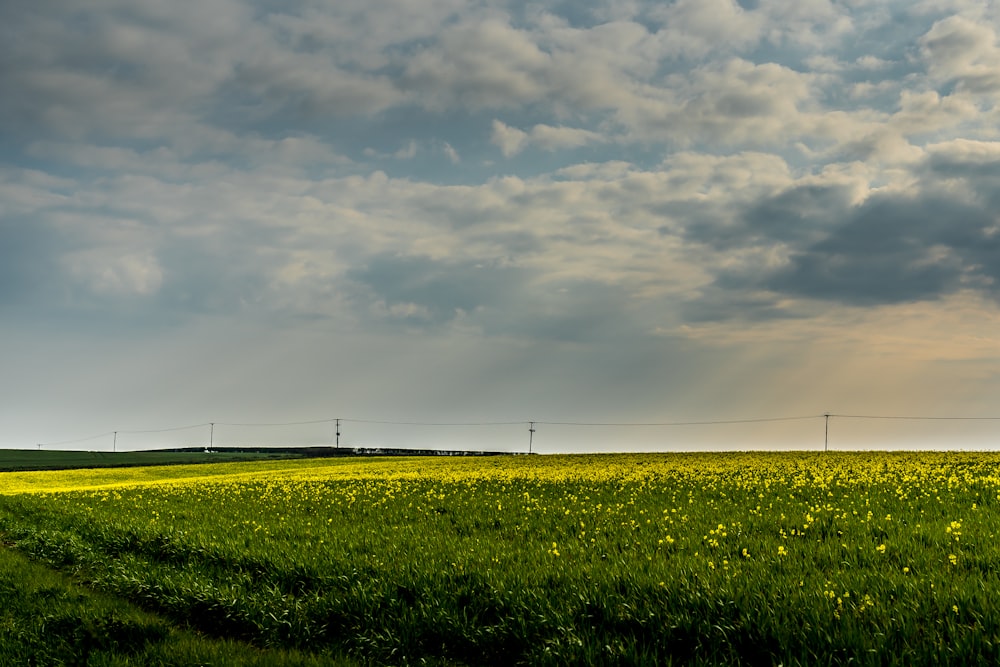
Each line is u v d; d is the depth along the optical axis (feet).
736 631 29.84
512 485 112.98
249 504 94.99
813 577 35.53
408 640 34.73
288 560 48.47
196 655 33.01
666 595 34.12
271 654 33.65
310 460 288.92
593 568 40.42
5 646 34.60
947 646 25.93
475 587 38.78
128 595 47.83
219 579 47.62
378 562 45.68
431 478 139.74
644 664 28.76
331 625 38.29
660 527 57.21
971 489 79.05
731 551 45.42
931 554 40.81
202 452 441.27
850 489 83.92
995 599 29.50
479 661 33.04
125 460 349.82
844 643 27.20
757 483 98.27
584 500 83.92
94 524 76.79
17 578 52.60
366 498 99.04
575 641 30.83
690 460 174.70
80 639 35.40
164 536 63.57
